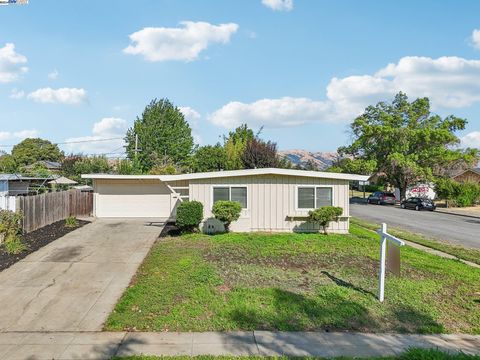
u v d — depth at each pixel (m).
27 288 9.75
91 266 11.83
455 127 43.97
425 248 16.80
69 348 6.45
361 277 10.70
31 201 17.42
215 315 7.82
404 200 40.72
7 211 15.16
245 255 12.95
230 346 6.53
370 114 46.50
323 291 9.32
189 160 42.81
